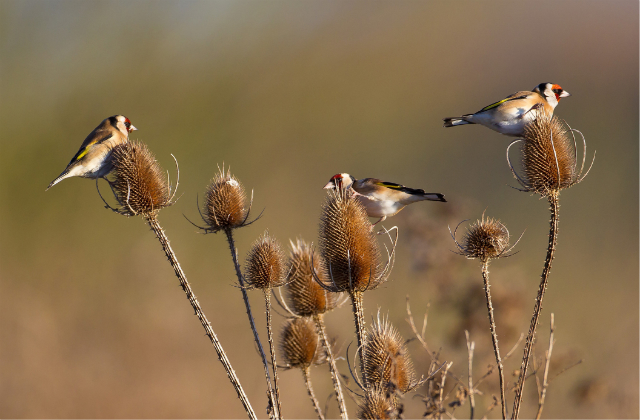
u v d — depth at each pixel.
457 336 12.02
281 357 8.13
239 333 17.05
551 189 7.22
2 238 22.00
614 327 14.66
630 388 11.95
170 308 17.98
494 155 25.48
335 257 7.64
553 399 12.20
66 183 23.72
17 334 16.75
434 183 25.44
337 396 7.18
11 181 24.28
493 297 12.18
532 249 19.70
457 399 6.68
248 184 26.06
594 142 24.62
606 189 21.59
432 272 13.01
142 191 7.67
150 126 27.91
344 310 14.28
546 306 16.19
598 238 19.28
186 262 20.11
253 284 7.52
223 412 14.51
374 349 6.99
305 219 22.95
